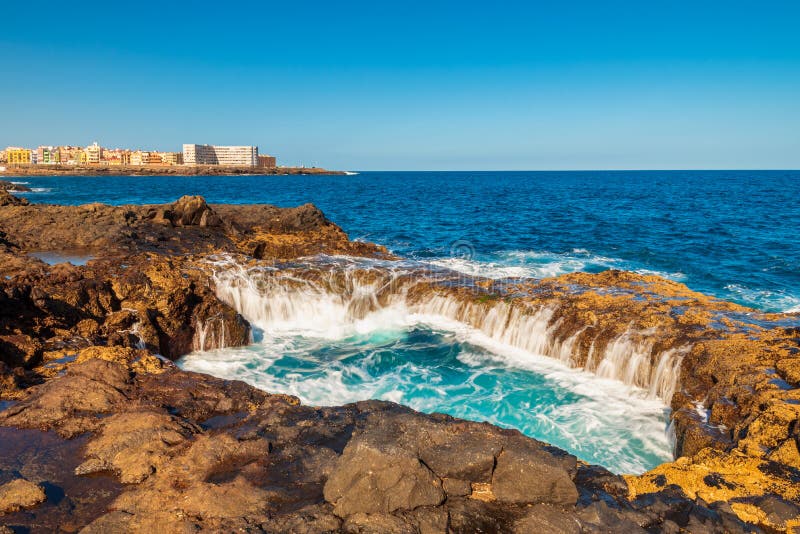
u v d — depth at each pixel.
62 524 5.51
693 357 10.48
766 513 5.62
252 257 19.02
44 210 22.92
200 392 8.73
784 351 9.75
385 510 5.36
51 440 7.12
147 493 5.89
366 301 16.11
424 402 10.79
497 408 10.55
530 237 33.28
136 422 7.37
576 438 9.48
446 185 123.44
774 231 34.97
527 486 5.64
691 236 33.16
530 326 13.48
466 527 5.32
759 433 7.30
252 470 6.38
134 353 10.16
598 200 67.81
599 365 11.98
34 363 9.65
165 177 166.62
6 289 10.91
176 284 13.77
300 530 5.18
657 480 6.33
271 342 14.44
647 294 14.16
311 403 10.71
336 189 97.38
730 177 183.00
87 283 12.88
